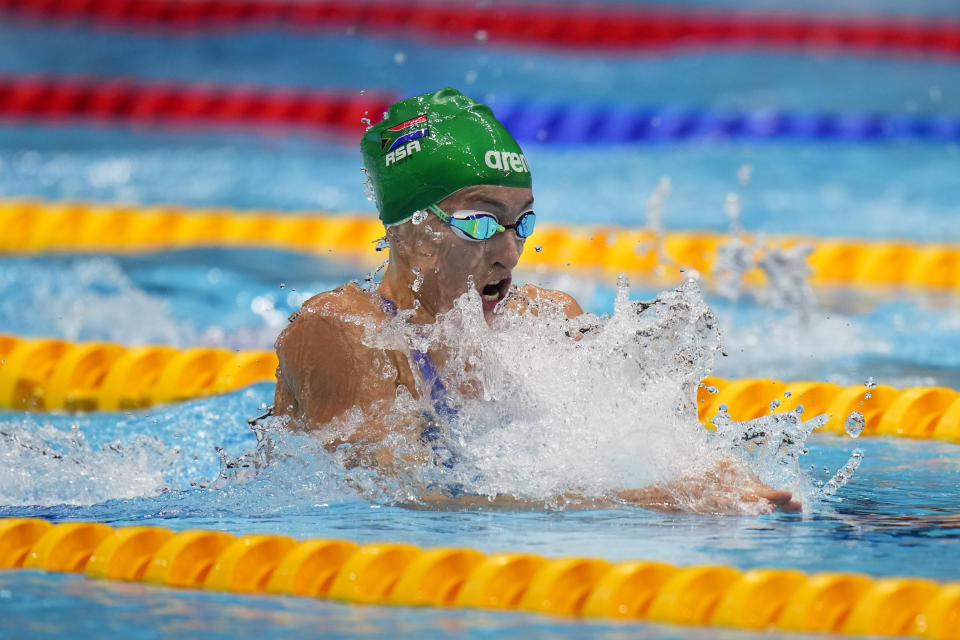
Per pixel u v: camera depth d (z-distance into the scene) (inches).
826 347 613.3
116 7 1553.9
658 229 785.6
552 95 1289.4
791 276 667.4
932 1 1688.0
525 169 332.8
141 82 1311.5
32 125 1246.9
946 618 236.1
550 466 337.4
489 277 332.5
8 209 933.2
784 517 319.0
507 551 281.6
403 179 330.0
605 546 285.1
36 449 384.5
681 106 1243.2
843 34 1535.4
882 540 293.4
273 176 1077.8
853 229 885.2
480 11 1572.3
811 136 1184.8
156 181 1057.5
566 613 252.8
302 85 1315.2
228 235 922.1
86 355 541.3
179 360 535.5
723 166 1093.8
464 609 256.2
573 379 350.9
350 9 1584.6
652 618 248.5
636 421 340.8
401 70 1379.2
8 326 658.2
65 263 826.8
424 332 334.3
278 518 318.7
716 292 748.6
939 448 428.5
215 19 1555.1
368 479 332.8
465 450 337.7
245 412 457.4
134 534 294.7
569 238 870.4
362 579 266.7
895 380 539.8
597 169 1091.9
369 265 831.7
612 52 1487.5
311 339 330.0
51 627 242.4
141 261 836.6
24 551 300.8
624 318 362.9
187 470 389.1
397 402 328.8
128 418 476.7
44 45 1427.2
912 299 747.4
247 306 710.5
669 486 331.3
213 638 233.8
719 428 366.0
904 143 1161.4
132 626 242.8
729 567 261.3
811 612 242.2
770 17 1604.3
